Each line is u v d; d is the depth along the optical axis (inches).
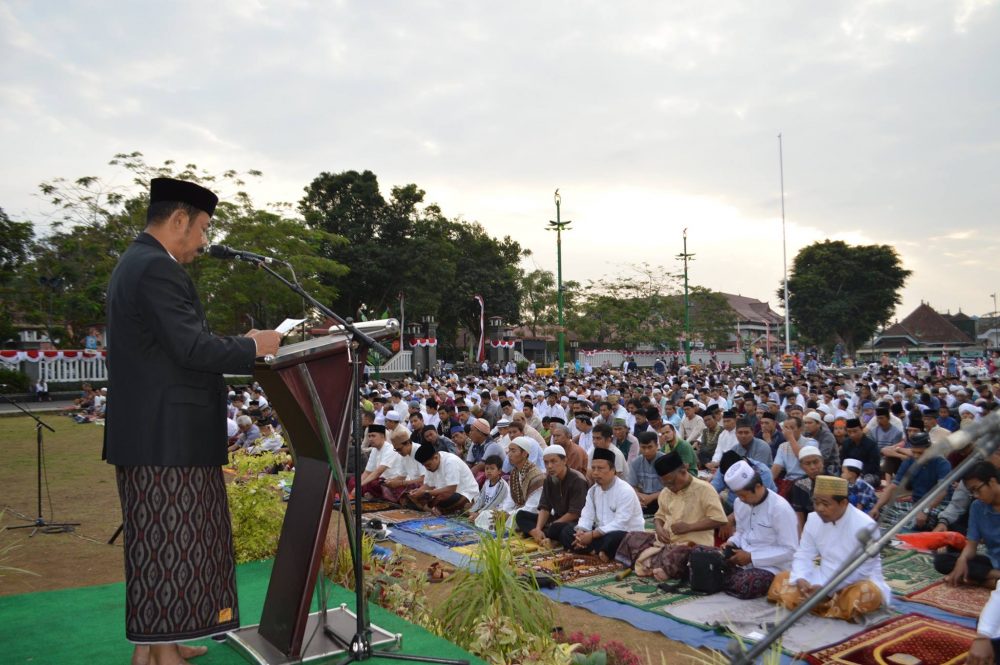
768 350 2241.6
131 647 129.9
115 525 299.0
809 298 2364.7
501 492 336.2
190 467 102.8
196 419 103.2
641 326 1953.7
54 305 1065.5
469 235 1822.1
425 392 794.8
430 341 1411.2
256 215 1026.1
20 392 990.4
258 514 204.7
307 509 118.5
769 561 226.1
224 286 990.4
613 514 271.6
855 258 2380.7
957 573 219.6
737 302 3225.9
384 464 386.9
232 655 124.6
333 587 166.4
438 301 1535.4
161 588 100.3
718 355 2197.3
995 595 136.6
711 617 199.9
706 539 245.0
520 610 154.8
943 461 284.5
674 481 249.9
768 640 84.4
